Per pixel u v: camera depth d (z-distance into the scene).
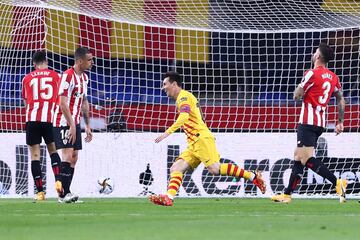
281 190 39.94
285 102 43.56
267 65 44.31
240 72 44.31
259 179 31.00
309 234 17.78
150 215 25.03
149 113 43.62
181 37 44.66
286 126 43.31
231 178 39.78
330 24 43.09
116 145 40.47
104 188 40.34
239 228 19.38
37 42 43.91
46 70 35.00
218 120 43.59
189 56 44.72
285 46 45.28
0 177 40.28
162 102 43.75
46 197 39.72
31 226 20.44
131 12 42.72
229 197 39.50
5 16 43.44
